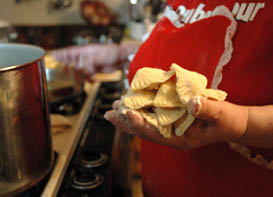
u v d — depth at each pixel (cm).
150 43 60
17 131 42
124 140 92
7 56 56
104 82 115
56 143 63
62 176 54
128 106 38
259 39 43
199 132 37
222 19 47
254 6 45
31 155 45
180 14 58
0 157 42
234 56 47
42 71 46
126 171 89
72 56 100
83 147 68
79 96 86
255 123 38
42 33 202
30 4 202
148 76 39
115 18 214
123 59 99
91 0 206
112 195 64
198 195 58
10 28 151
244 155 49
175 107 37
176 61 54
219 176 54
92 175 56
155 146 65
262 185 50
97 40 197
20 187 45
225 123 35
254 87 46
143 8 181
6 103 39
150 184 71
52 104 79
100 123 82
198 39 50
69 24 211
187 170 58
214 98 35
